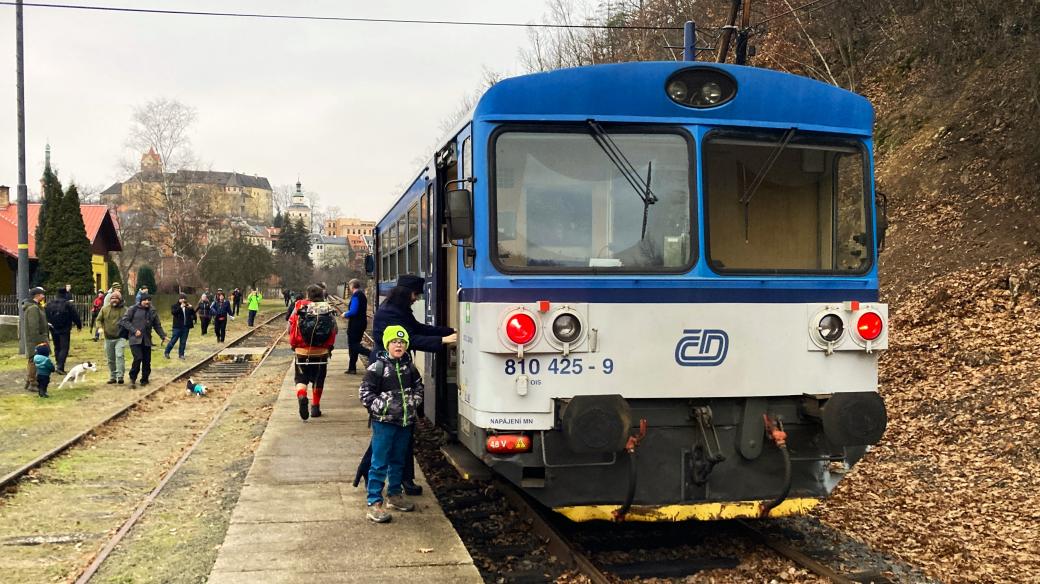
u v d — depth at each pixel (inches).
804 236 241.6
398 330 263.6
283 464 344.8
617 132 232.7
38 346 604.4
